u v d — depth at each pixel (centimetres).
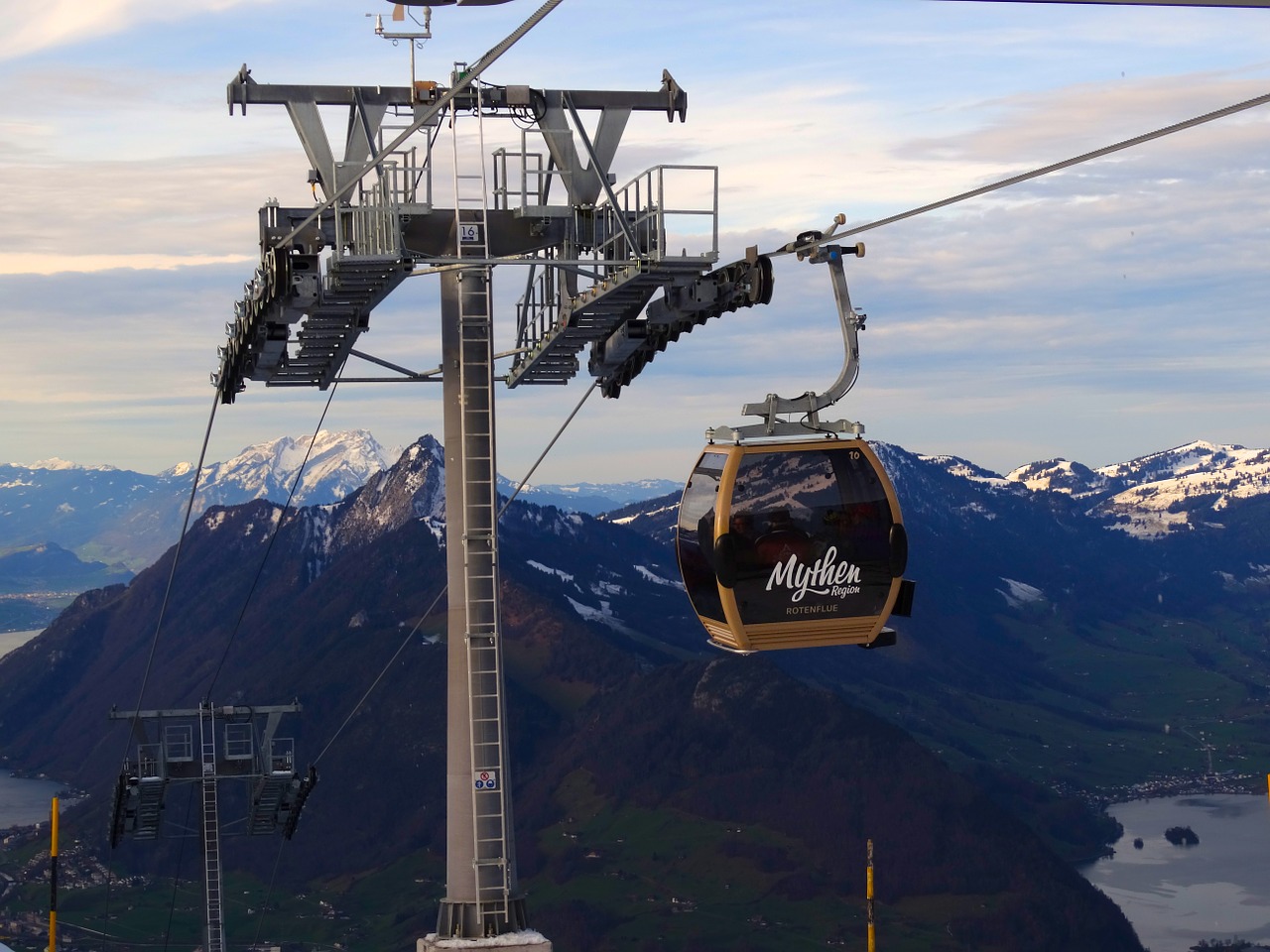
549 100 3769
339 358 4003
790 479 1995
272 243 3644
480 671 3734
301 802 6988
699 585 2042
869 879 4531
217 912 6844
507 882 3734
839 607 1998
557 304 4119
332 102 3622
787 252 2112
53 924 3616
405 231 3788
